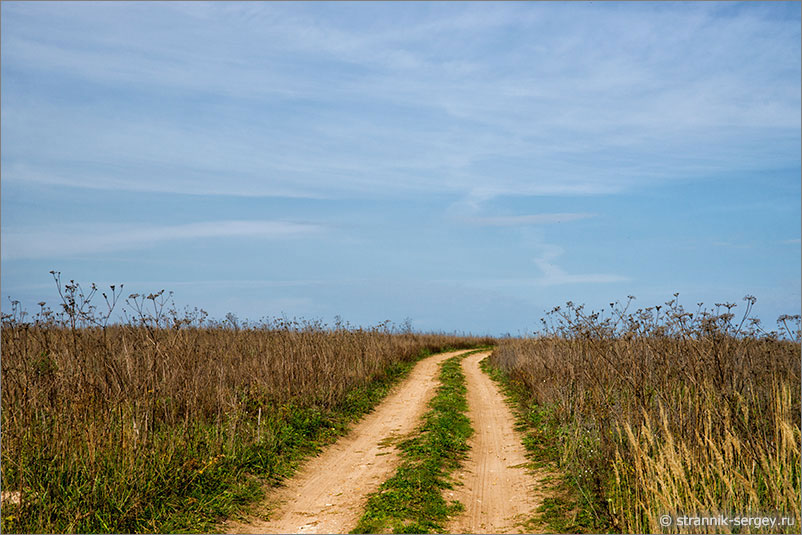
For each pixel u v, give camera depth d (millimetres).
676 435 8609
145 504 8180
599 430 10242
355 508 9133
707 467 7754
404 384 23359
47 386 9688
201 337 16328
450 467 11406
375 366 23000
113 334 12859
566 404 13227
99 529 7504
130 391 10211
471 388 22375
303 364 16594
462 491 10102
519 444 13383
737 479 7582
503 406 18422
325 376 16969
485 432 14922
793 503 6957
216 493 9094
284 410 13797
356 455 12664
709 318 9180
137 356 11305
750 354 11031
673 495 7473
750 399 9594
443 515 8820
